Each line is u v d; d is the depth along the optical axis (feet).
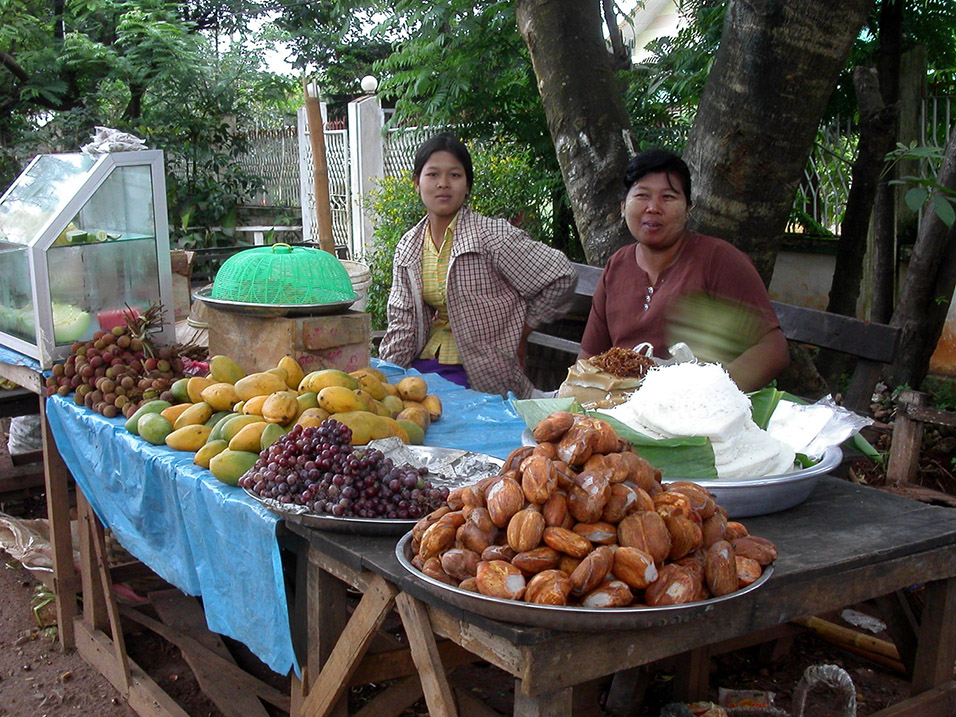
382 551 5.49
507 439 8.21
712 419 5.98
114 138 10.12
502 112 22.38
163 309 10.47
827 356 15.17
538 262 11.50
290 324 8.84
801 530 5.85
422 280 11.93
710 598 4.46
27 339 10.34
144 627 10.93
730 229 12.44
